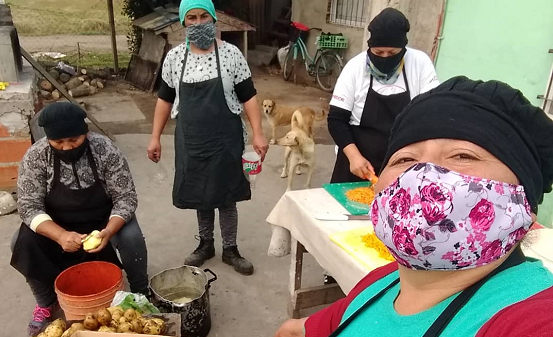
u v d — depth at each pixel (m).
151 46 8.19
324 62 8.64
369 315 0.88
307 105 7.78
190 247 3.41
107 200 2.47
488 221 0.70
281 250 2.54
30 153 2.30
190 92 2.67
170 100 2.90
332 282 2.72
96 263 2.35
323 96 8.40
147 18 8.53
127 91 8.08
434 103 0.76
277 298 2.88
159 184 4.44
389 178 0.82
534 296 0.65
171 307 2.31
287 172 4.78
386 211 0.78
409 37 4.70
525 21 3.75
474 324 0.66
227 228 3.08
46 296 2.48
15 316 2.64
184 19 2.60
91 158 2.34
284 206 2.40
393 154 0.83
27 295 2.82
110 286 2.33
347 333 0.89
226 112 2.72
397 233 0.75
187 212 3.93
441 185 0.71
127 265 2.48
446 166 0.74
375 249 1.81
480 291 0.70
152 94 7.93
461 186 0.70
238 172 2.87
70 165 2.30
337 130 2.51
